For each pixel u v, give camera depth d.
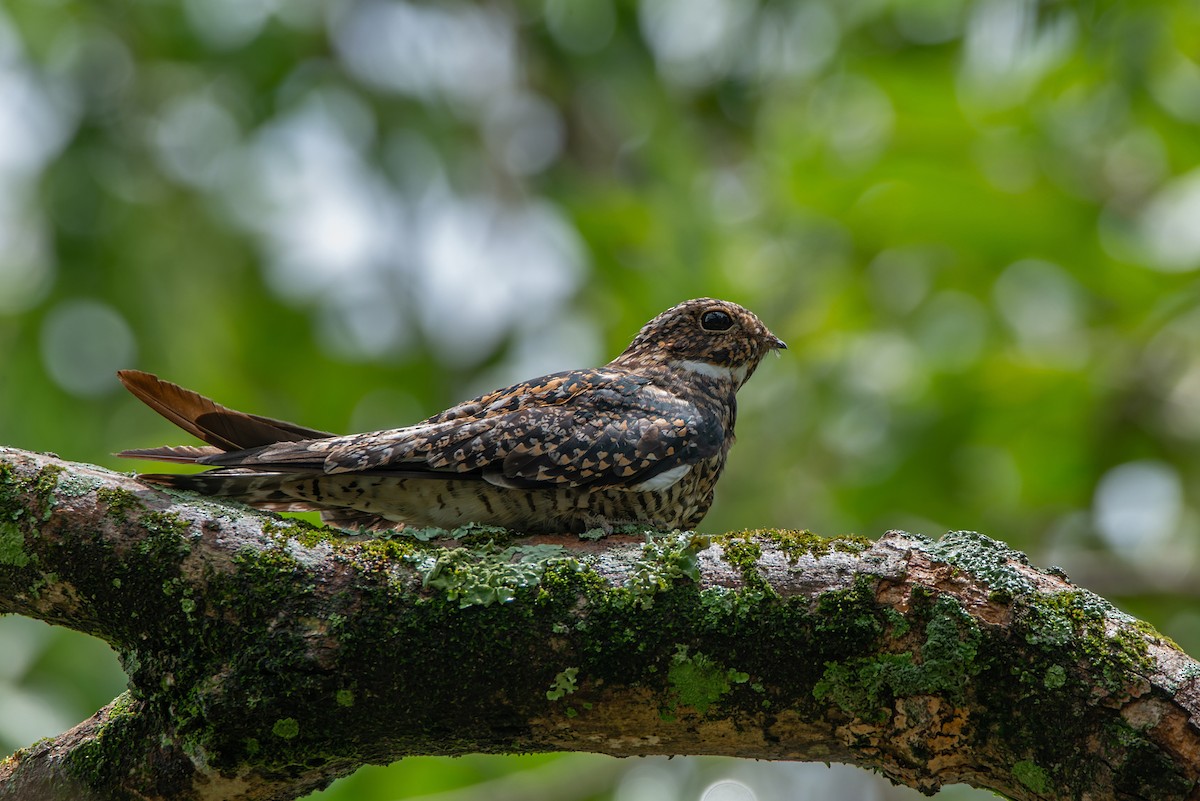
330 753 5.37
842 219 12.15
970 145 12.15
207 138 13.39
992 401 11.76
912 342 12.35
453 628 5.23
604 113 14.95
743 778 13.09
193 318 12.84
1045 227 11.71
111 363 12.47
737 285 11.97
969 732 5.14
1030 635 5.04
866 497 11.95
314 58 13.89
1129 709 4.88
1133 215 12.10
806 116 13.21
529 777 11.68
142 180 12.98
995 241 12.02
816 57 13.62
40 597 5.37
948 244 12.18
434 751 5.54
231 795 5.48
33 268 12.61
